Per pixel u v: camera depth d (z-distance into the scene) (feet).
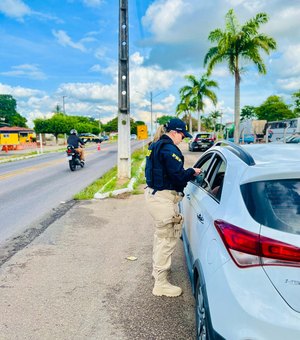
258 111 301.63
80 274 14.07
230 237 6.89
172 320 10.61
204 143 93.71
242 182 7.61
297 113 218.38
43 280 13.57
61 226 21.35
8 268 14.80
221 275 6.95
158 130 11.78
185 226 13.53
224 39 87.30
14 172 52.80
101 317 10.86
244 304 6.31
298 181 7.18
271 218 6.69
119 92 38.47
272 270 6.30
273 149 9.59
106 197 30.07
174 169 10.95
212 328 7.00
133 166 54.13
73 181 41.14
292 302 6.11
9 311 11.28
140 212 24.57
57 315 11.01
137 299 11.94
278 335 6.02
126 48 37.91
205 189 11.19
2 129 200.44
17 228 21.21
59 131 199.62
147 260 15.46
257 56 87.66
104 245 17.61
